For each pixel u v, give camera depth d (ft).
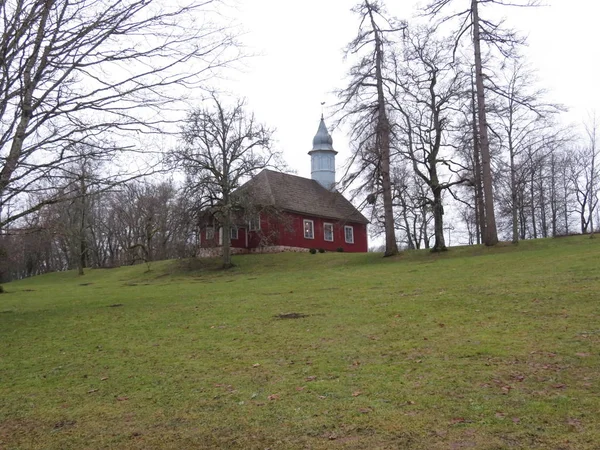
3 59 28.19
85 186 34.06
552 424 17.83
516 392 21.31
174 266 150.20
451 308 42.91
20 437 20.94
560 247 89.10
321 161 193.77
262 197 155.22
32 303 76.38
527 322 34.73
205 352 34.37
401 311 43.52
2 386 29.25
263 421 20.51
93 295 85.15
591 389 20.90
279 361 30.25
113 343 39.99
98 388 27.55
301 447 17.69
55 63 29.37
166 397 24.91
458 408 20.04
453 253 104.06
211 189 128.88
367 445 17.35
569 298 41.19
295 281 84.79
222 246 145.28
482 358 26.99
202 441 19.03
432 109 108.88
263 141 130.00
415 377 24.63
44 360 35.50
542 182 183.01
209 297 67.31
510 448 16.29
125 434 20.39
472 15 100.78
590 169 175.22
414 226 208.85
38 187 34.88
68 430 21.40
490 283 55.72
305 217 169.17
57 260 260.42
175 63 28.91
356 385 24.13
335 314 45.01
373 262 109.29
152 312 55.42
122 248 235.40
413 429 18.35
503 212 169.68
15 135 31.42
